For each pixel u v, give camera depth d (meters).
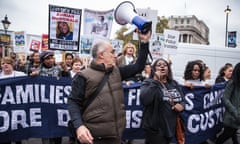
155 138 4.02
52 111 5.19
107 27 7.19
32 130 5.06
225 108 5.27
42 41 12.92
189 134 5.61
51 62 6.09
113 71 3.07
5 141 4.89
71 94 2.96
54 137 5.19
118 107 3.01
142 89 4.04
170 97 4.05
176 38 7.77
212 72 12.98
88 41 8.13
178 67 12.74
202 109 5.67
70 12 6.46
